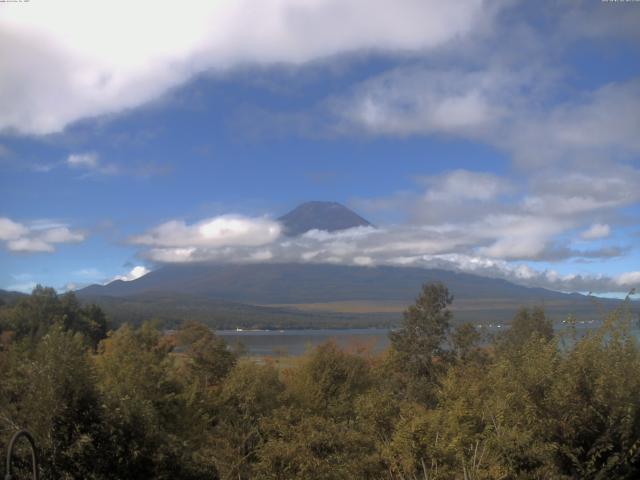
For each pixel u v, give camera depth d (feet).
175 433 53.62
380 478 38.04
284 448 41.37
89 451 31.68
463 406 37.04
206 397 65.05
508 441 31.65
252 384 65.51
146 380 57.52
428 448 35.91
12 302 199.00
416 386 102.42
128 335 69.21
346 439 40.83
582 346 31.91
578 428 30.35
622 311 33.40
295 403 73.15
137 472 33.53
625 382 30.42
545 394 31.42
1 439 30.86
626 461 29.22
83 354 35.76
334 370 92.12
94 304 229.25
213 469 45.42
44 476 30.96
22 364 34.22
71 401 32.12
